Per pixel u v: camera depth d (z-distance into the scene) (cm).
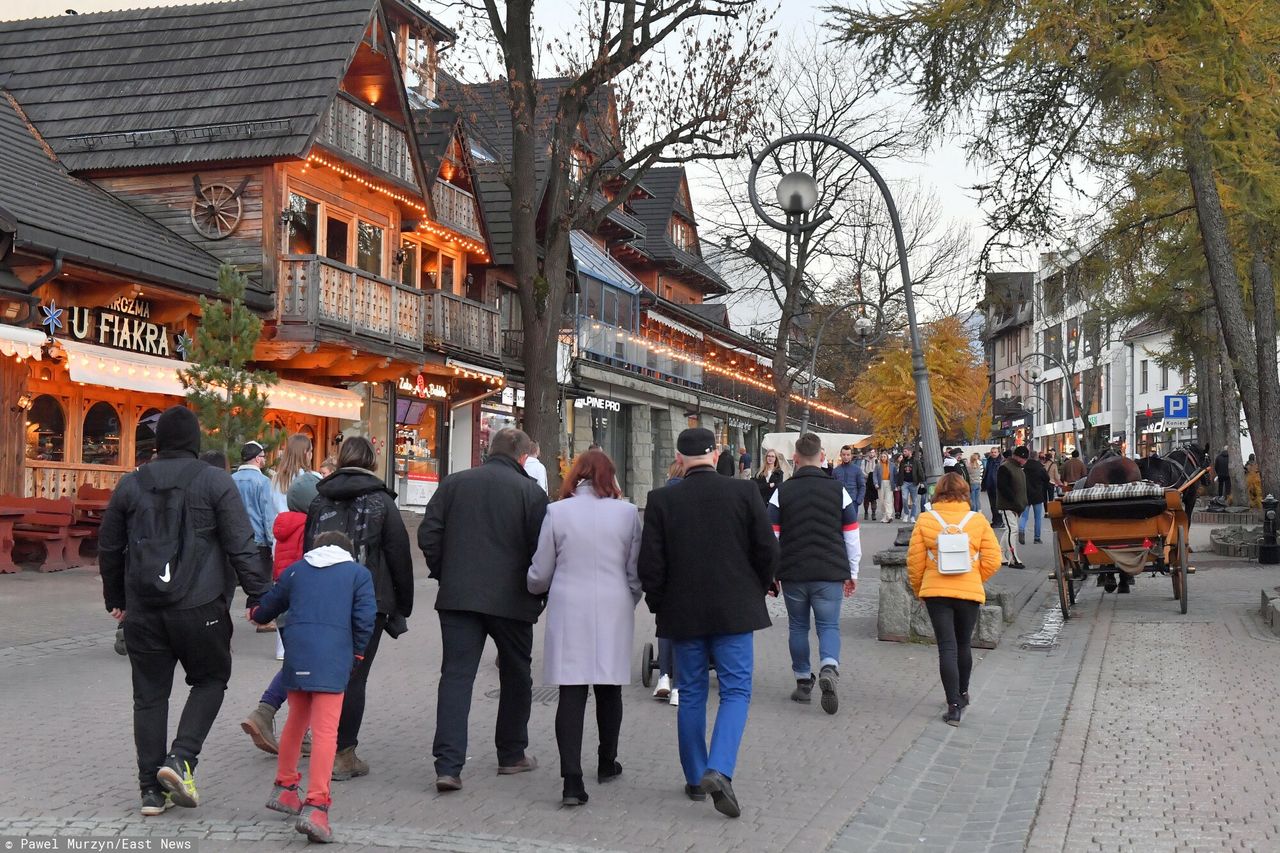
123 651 1123
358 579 628
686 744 685
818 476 967
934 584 895
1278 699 912
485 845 586
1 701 917
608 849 587
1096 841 582
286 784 627
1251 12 1566
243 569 633
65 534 1809
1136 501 1416
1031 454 2559
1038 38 1602
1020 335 10200
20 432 1950
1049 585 1814
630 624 692
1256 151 1664
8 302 1858
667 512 683
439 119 3153
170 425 645
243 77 2472
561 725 673
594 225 2269
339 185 2656
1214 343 2898
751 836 612
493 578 699
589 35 2177
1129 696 940
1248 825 603
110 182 2423
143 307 2198
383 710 914
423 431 3306
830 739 834
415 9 3238
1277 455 2083
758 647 1248
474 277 3603
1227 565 2002
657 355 4831
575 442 4231
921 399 1386
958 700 892
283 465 1051
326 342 2409
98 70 2564
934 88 1780
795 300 4100
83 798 656
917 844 611
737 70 2295
